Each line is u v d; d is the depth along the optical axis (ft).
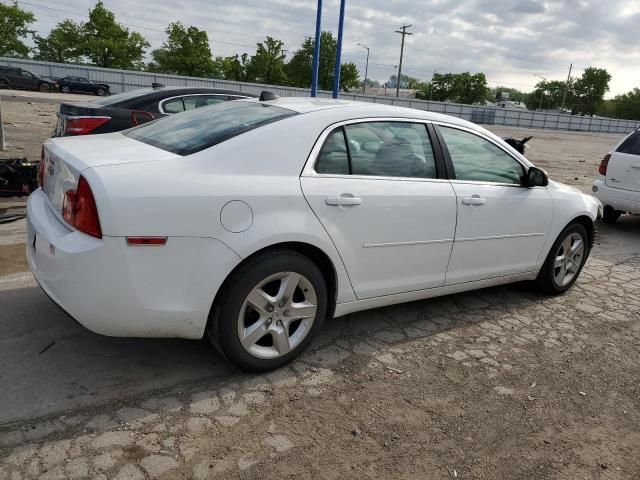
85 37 228.84
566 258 16.34
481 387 10.91
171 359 10.89
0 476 7.46
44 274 9.44
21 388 9.52
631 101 361.71
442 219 12.41
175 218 8.86
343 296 11.28
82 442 8.28
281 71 241.76
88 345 11.14
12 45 231.50
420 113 12.75
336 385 10.48
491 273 14.17
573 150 90.43
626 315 15.38
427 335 13.05
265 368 10.49
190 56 216.74
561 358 12.46
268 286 10.39
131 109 23.00
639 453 9.29
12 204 20.36
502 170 14.14
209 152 9.73
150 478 7.68
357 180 11.06
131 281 8.73
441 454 8.78
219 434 8.75
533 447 9.19
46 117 59.77
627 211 26.37
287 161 10.19
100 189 8.52
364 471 8.21
